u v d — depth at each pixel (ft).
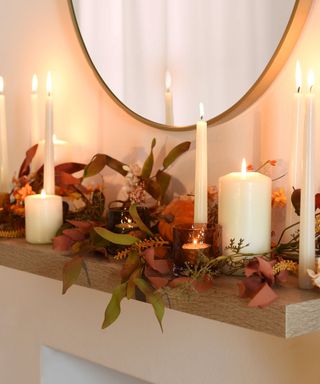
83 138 4.78
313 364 3.58
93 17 4.49
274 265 3.05
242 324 2.90
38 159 4.83
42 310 5.05
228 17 3.72
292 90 3.59
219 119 3.82
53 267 3.82
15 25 5.21
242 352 3.87
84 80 4.72
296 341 3.64
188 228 3.29
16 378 5.31
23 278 5.18
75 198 4.36
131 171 4.07
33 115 4.79
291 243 3.26
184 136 4.12
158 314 3.05
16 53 5.22
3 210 4.42
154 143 4.06
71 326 4.84
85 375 5.13
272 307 2.79
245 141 3.83
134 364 4.47
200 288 3.02
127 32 4.28
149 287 3.18
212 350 4.02
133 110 4.30
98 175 4.71
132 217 3.59
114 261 3.59
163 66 4.09
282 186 3.67
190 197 3.82
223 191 3.33
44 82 5.01
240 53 3.69
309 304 2.82
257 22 3.60
